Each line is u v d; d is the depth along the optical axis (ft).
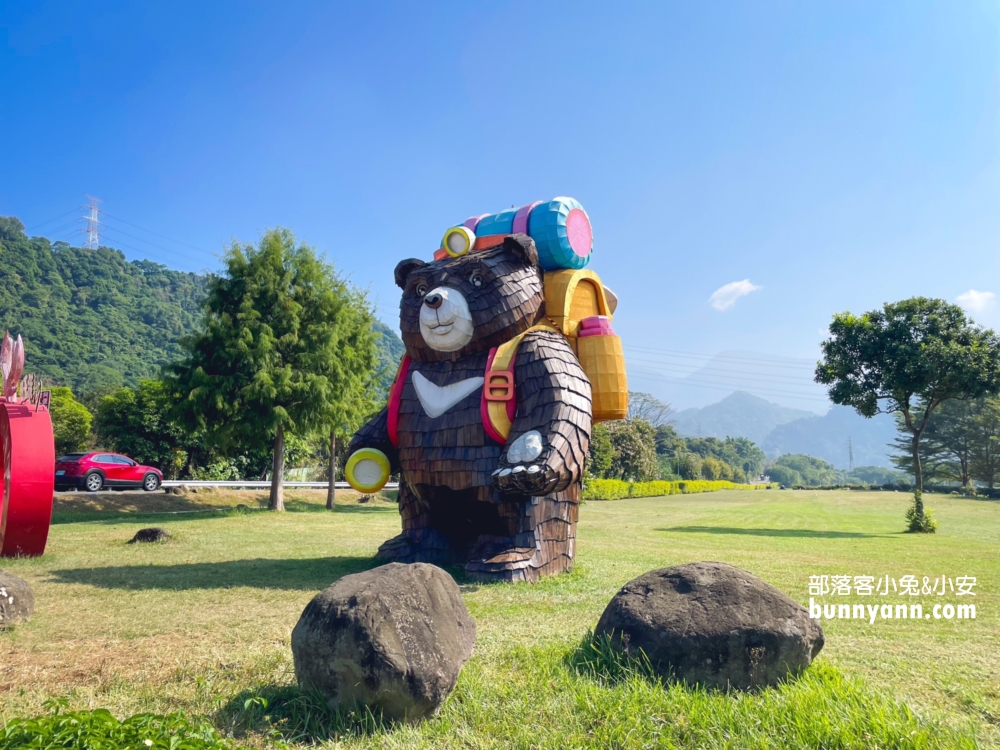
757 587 16.76
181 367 72.13
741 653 15.61
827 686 15.44
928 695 16.38
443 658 14.28
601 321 33.99
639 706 14.38
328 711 13.93
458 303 31.32
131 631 21.07
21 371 36.65
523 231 34.65
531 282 32.78
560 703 14.85
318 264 76.95
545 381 30.22
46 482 34.91
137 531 47.39
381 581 14.92
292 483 114.32
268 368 70.85
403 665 13.57
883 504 150.00
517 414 30.55
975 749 12.44
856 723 13.29
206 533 50.24
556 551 32.55
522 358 31.04
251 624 22.15
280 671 16.99
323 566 33.78
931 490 222.69
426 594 15.24
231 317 71.36
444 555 33.65
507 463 28.58
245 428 70.64
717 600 16.51
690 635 15.85
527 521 31.27
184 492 82.07
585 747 12.96
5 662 17.87
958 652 20.58
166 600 25.63
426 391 32.35
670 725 13.69
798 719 13.48
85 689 15.83
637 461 189.16
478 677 16.61
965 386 71.56
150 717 11.87
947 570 38.88
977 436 173.99
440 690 13.96
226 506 81.25
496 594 27.27
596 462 164.35
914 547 54.08
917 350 72.02
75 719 11.23
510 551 30.86
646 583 17.76
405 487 34.83
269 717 14.05
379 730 13.48
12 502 34.22
